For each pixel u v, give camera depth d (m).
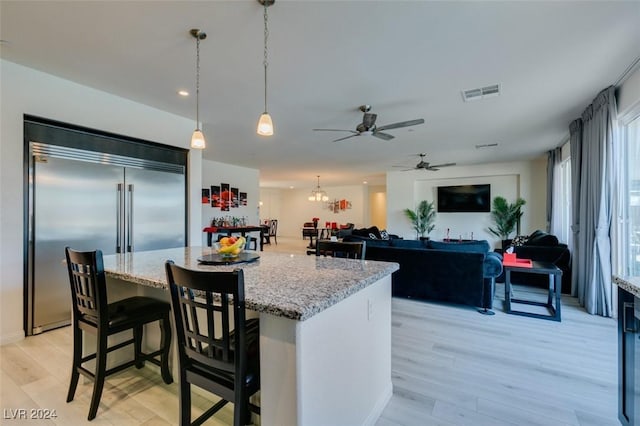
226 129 4.70
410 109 3.82
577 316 3.41
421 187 8.98
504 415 1.80
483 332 2.99
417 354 2.55
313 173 9.65
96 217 3.31
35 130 2.89
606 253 3.35
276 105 3.69
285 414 1.20
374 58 2.59
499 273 3.56
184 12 2.00
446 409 1.86
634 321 1.45
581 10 1.97
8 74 2.68
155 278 1.63
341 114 4.00
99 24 2.13
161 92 3.32
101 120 3.29
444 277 3.76
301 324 1.16
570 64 2.69
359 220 13.00
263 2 1.90
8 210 2.69
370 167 8.49
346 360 1.48
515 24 2.12
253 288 1.41
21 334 2.76
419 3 1.91
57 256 3.02
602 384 2.10
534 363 2.39
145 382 2.13
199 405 1.88
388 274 1.86
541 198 7.45
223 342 1.23
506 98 3.47
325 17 2.05
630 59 2.60
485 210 8.08
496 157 7.08
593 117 3.52
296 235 14.63
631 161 3.15
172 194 4.06
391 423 1.74
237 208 8.38
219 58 2.60
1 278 2.65
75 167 3.16
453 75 2.91
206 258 2.15
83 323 1.88
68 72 2.86
